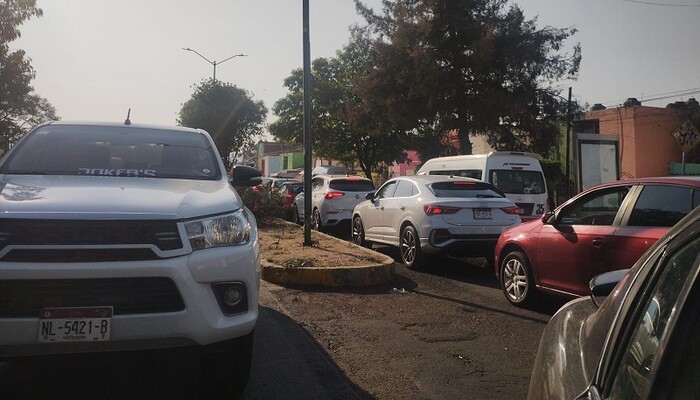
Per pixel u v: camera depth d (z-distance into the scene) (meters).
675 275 1.52
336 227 14.91
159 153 4.92
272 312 6.40
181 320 3.25
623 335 1.69
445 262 10.41
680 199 5.26
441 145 33.44
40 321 3.06
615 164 18.25
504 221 9.12
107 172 4.47
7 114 27.31
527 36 23.20
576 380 1.87
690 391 1.31
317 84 34.22
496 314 6.57
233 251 3.56
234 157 32.91
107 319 3.13
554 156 32.34
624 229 5.61
